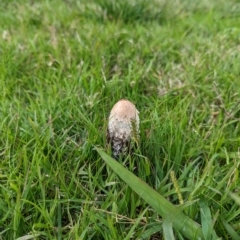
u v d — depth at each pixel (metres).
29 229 0.29
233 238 0.27
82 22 0.63
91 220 0.29
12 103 0.41
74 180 0.32
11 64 0.48
